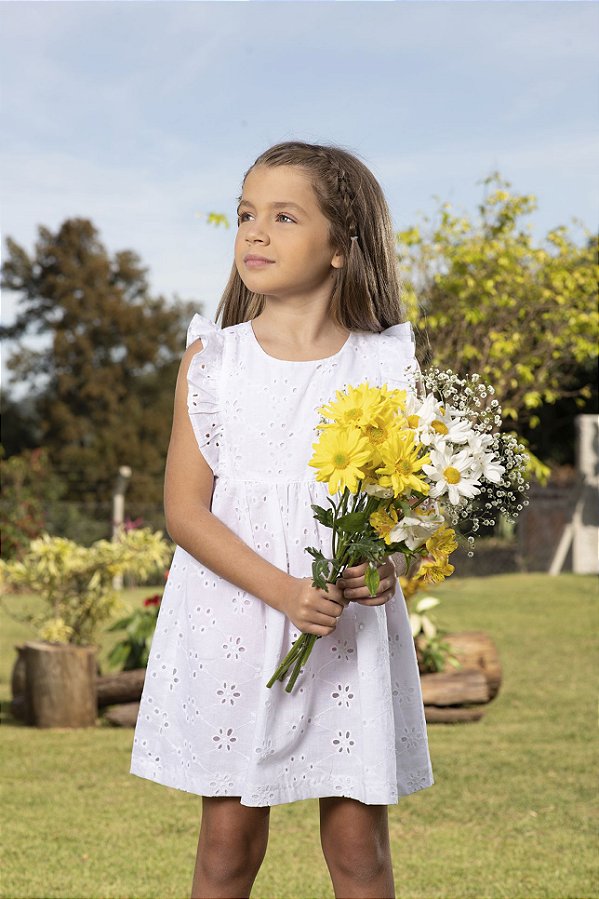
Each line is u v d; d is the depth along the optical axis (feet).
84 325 93.66
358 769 6.98
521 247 30.14
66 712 19.85
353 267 7.54
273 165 7.34
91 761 17.19
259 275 7.31
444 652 21.07
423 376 7.03
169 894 11.07
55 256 94.43
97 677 21.09
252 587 6.79
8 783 15.71
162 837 13.12
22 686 21.36
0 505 38.96
